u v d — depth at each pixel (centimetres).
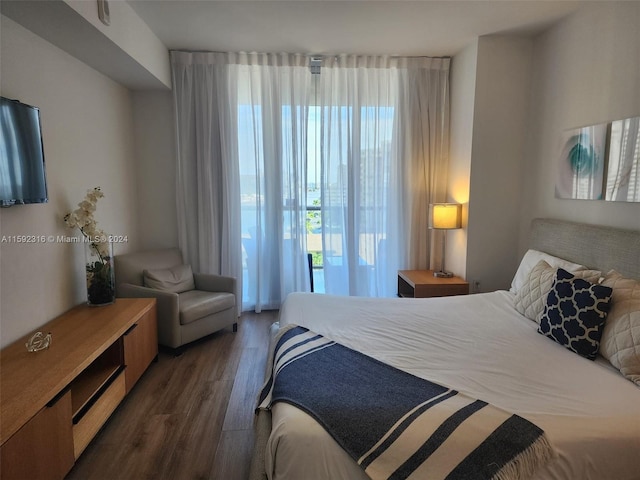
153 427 221
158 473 185
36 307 233
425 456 128
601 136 256
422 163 409
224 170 391
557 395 156
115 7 252
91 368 234
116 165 349
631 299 187
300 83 394
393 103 406
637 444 136
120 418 230
